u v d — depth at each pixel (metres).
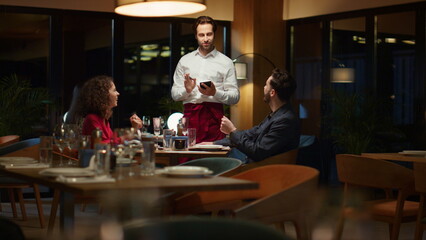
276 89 4.56
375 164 3.71
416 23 7.74
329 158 8.74
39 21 8.10
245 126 9.04
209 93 5.63
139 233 1.50
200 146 4.98
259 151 4.42
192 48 9.02
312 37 9.04
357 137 7.83
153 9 5.34
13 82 7.79
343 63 8.64
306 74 9.15
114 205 2.78
